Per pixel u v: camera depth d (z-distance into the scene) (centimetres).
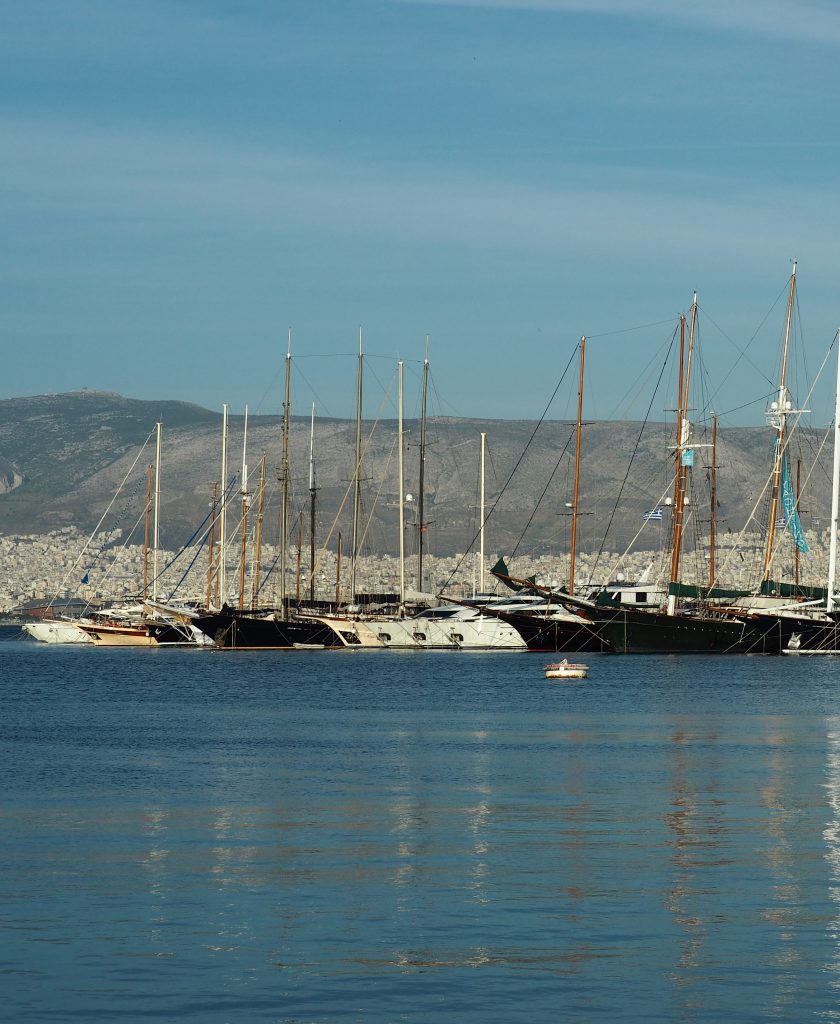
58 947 3547
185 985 3244
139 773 6844
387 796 6012
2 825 5306
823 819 5359
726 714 10175
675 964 3384
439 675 15188
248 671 16538
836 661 16862
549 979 3278
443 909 3916
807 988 3209
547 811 5578
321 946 3553
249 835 5072
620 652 17738
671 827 5184
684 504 18900
